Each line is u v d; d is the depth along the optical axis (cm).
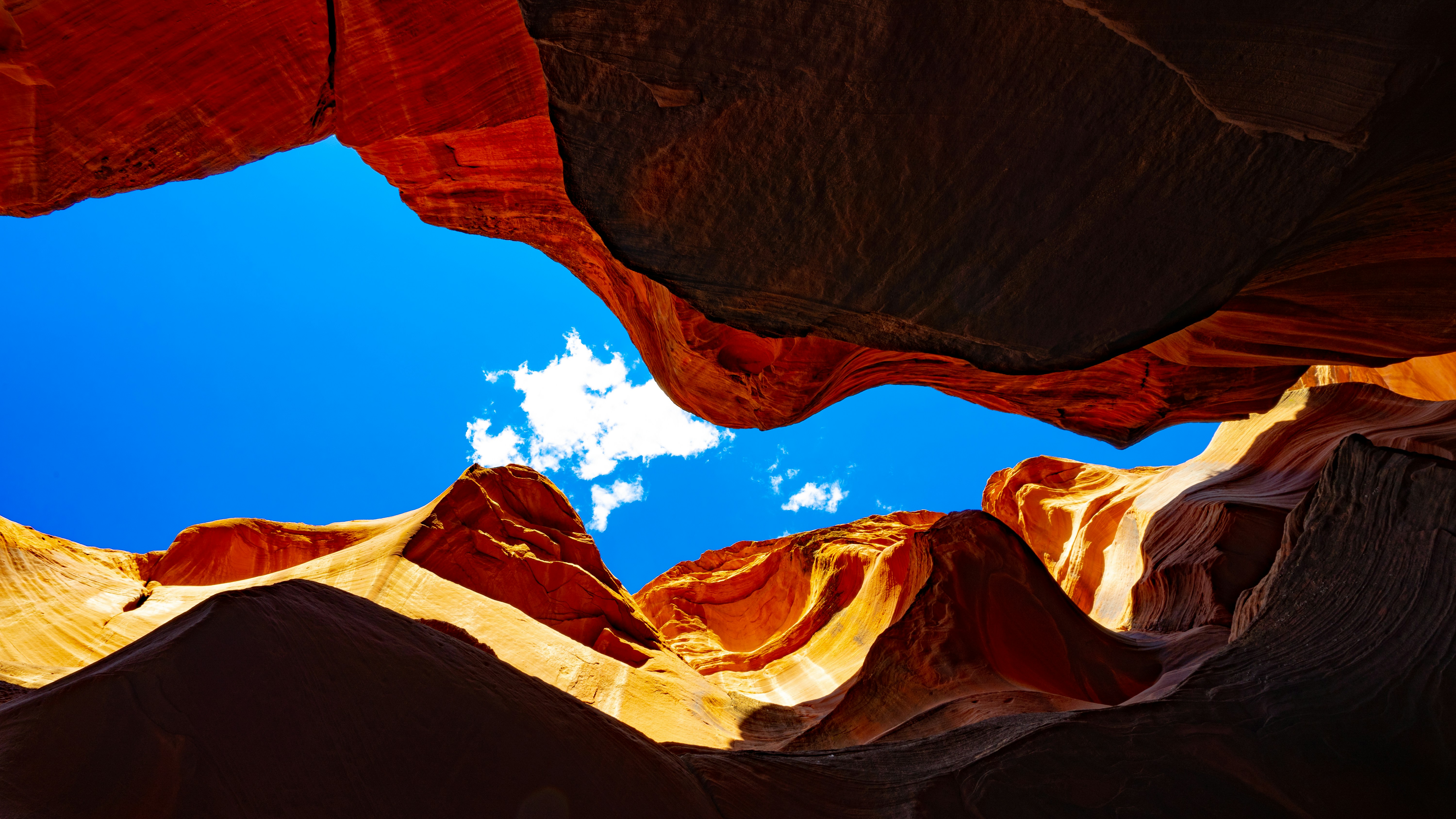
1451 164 413
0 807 253
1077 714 470
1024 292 404
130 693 293
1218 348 761
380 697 322
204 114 620
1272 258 381
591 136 402
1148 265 388
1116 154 371
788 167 399
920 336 432
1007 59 363
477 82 688
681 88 385
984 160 384
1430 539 519
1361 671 478
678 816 345
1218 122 355
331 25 612
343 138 709
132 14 538
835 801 409
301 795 282
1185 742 440
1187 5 326
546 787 318
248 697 303
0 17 504
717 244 421
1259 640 554
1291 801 405
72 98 561
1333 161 352
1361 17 313
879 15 361
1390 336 641
